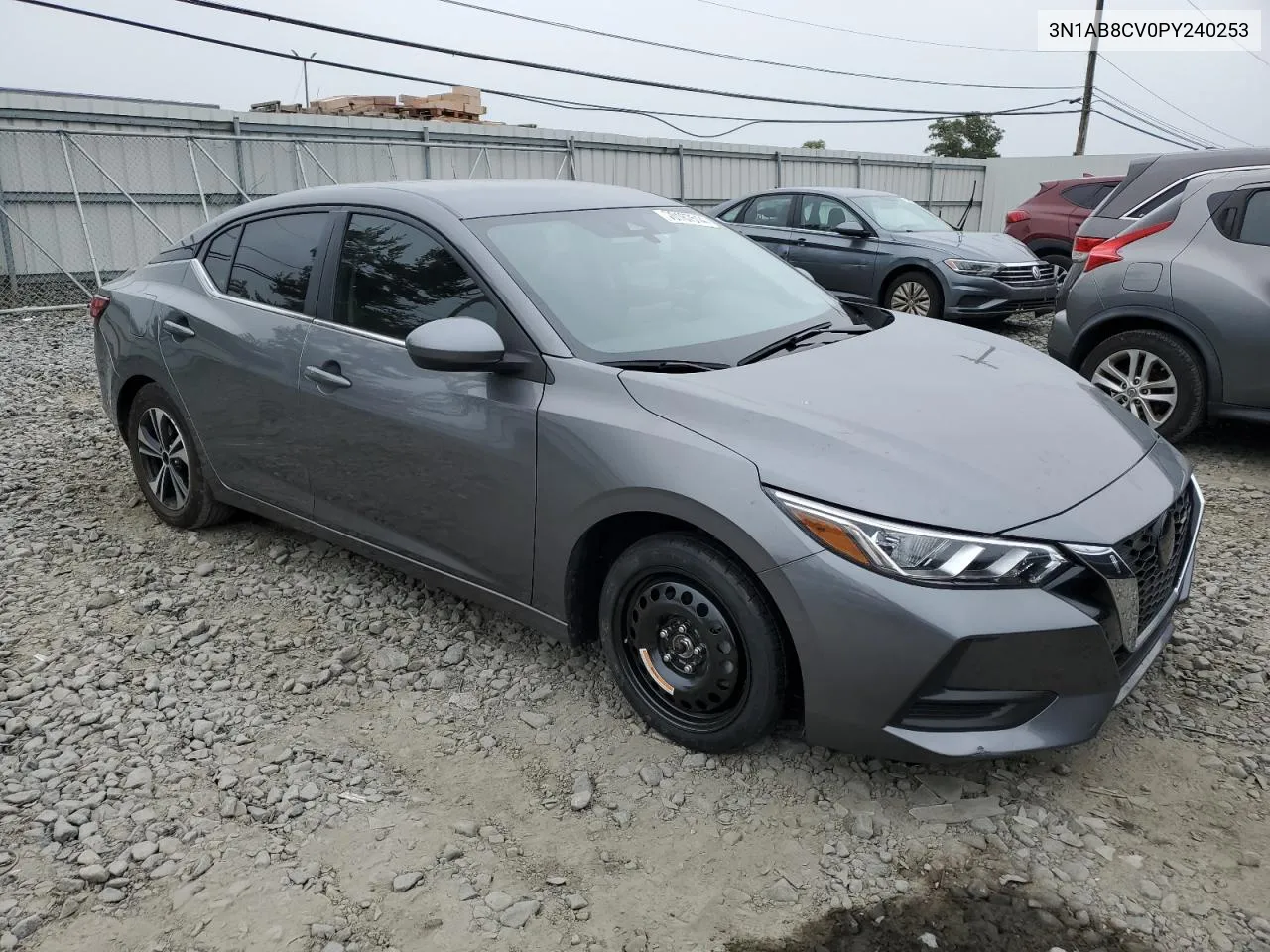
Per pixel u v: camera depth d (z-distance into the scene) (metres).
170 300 4.57
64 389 8.09
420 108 20.12
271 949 2.38
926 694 2.62
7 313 12.40
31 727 3.29
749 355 3.43
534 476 3.23
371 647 3.82
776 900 2.53
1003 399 3.18
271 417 4.09
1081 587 2.64
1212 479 5.80
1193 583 4.34
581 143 20.41
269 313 4.12
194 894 2.56
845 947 2.39
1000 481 2.71
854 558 2.62
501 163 19.36
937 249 11.12
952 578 2.56
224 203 15.98
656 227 4.10
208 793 2.96
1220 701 3.41
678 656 3.07
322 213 4.06
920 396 3.12
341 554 4.64
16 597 4.23
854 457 2.74
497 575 3.47
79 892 2.58
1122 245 6.34
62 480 5.71
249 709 3.40
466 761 3.12
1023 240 15.15
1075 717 2.70
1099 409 3.29
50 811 2.87
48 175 14.08
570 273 3.58
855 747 2.76
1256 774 3.01
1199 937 2.39
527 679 3.58
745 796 2.93
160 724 3.31
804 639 2.70
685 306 3.67
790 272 4.34
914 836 2.76
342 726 3.32
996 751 2.65
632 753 3.14
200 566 4.48
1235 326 5.76
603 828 2.81
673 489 2.87
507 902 2.53
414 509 3.66
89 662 3.70
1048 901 2.52
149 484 4.95
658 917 2.48
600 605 3.25
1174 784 2.97
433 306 3.57
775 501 2.73
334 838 2.77
